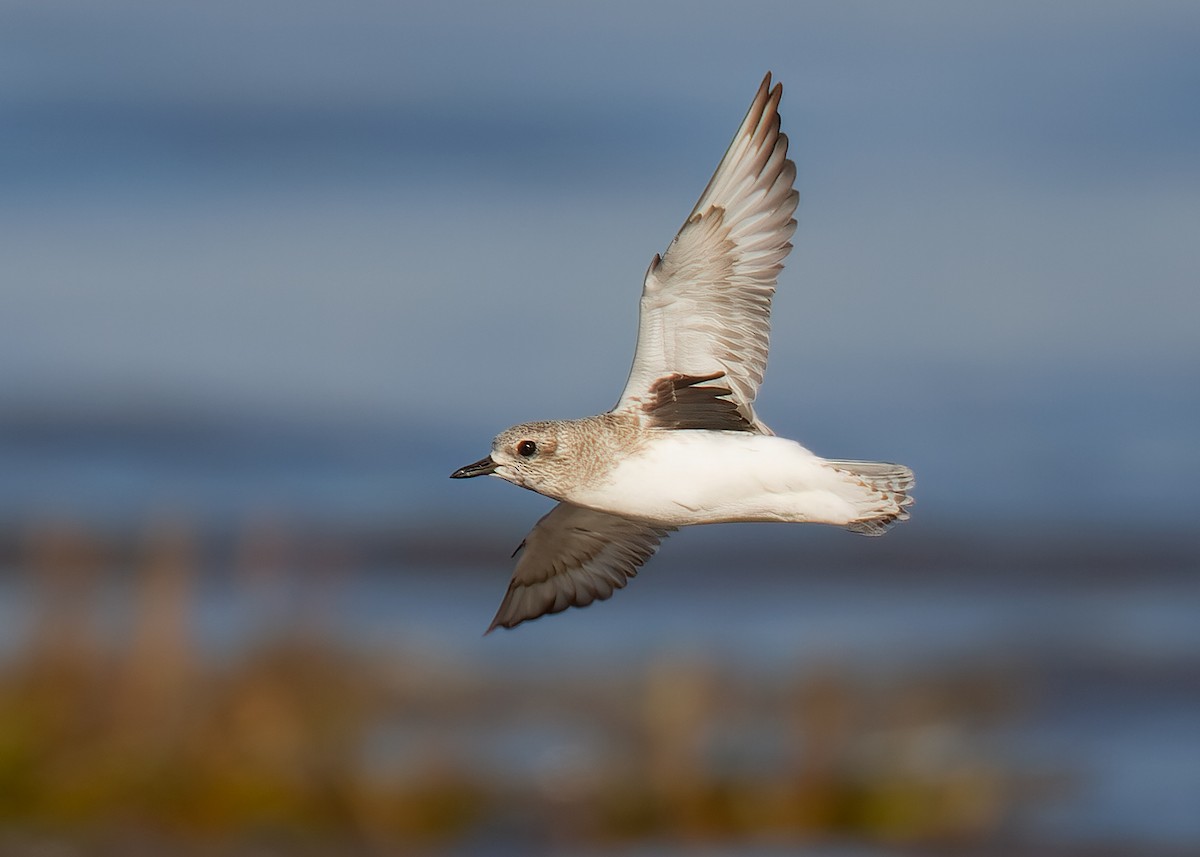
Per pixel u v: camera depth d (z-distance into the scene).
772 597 20.28
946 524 23.16
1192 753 16.05
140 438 25.92
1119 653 18.67
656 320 9.59
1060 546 22.20
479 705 16.52
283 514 22.72
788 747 15.34
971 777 15.12
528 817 14.36
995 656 18.28
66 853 13.10
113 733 14.38
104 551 21.17
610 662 17.86
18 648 15.59
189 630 15.56
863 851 14.27
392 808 14.17
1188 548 22.27
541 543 10.79
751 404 9.73
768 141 9.48
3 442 25.38
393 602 19.77
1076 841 14.38
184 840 13.55
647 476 9.43
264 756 14.34
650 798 14.61
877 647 18.67
